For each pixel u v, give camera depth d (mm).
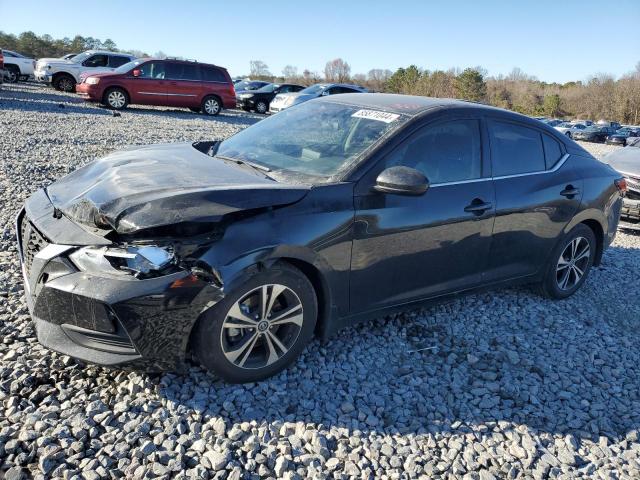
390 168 3049
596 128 39781
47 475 2197
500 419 2941
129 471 2273
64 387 2734
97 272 2512
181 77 17797
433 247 3455
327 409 2828
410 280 3451
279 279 2818
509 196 3826
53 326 2664
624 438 2914
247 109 24531
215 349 2703
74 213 2732
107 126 12188
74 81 21797
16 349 2984
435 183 3467
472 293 3924
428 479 2459
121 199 2635
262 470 2367
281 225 2781
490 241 3791
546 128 4340
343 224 2988
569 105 88125
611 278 5418
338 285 3094
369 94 4234
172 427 2539
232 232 2648
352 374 3178
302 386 2980
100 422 2516
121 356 2564
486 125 3842
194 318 2582
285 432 2615
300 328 2992
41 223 2838
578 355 3744
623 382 3469
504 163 3908
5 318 3295
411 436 2719
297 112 4102
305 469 2414
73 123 12109
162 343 2562
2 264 4098
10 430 2385
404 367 3301
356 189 3074
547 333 4020
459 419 2896
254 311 2830
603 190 4602
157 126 13234
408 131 3373
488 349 3660
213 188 2725
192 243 2557
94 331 2539
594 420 3027
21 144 8812
